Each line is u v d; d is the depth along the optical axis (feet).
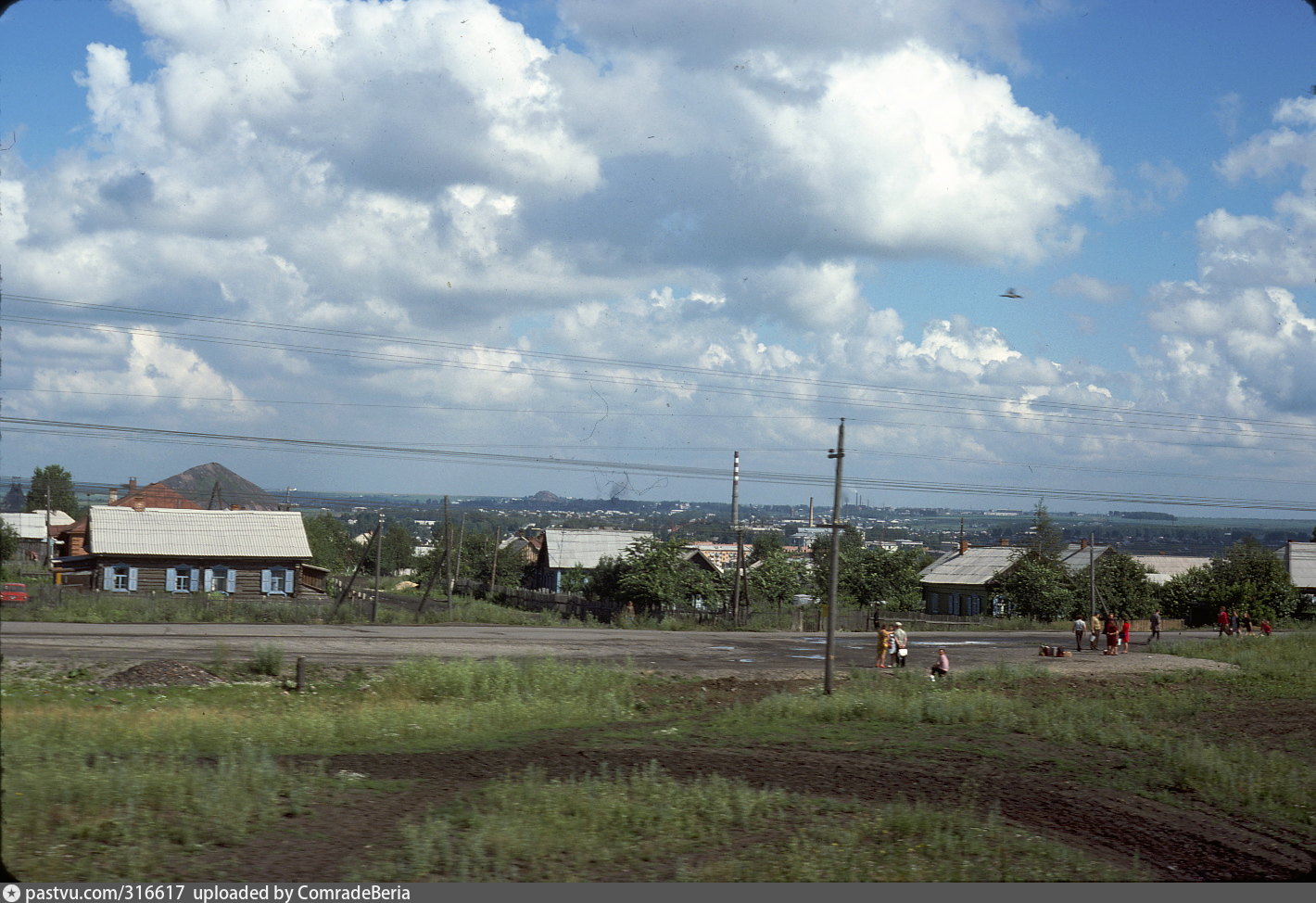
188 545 215.92
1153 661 154.20
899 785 57.72
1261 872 42.98
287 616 161.48
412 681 94.22
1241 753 71.05
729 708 90.43
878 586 257.14
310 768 53.83
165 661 95.50
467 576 309.01
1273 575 267.59
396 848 38.09
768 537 367.04
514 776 54.24
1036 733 79.66
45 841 35.45
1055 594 246.68
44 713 65.87
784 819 46.60
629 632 177.06
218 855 35.91
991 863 40.88
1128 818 52.24
